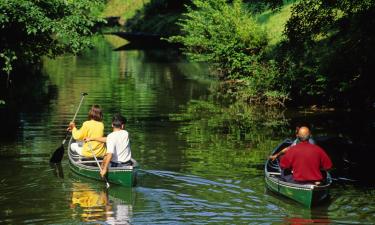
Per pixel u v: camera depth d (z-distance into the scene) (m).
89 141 20.52
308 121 30.56
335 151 23.09
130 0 115.06
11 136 26.38
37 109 33.66
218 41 42.50
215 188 18.69
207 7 44.78
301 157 17.53
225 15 43.16
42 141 25.38
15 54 25.94
